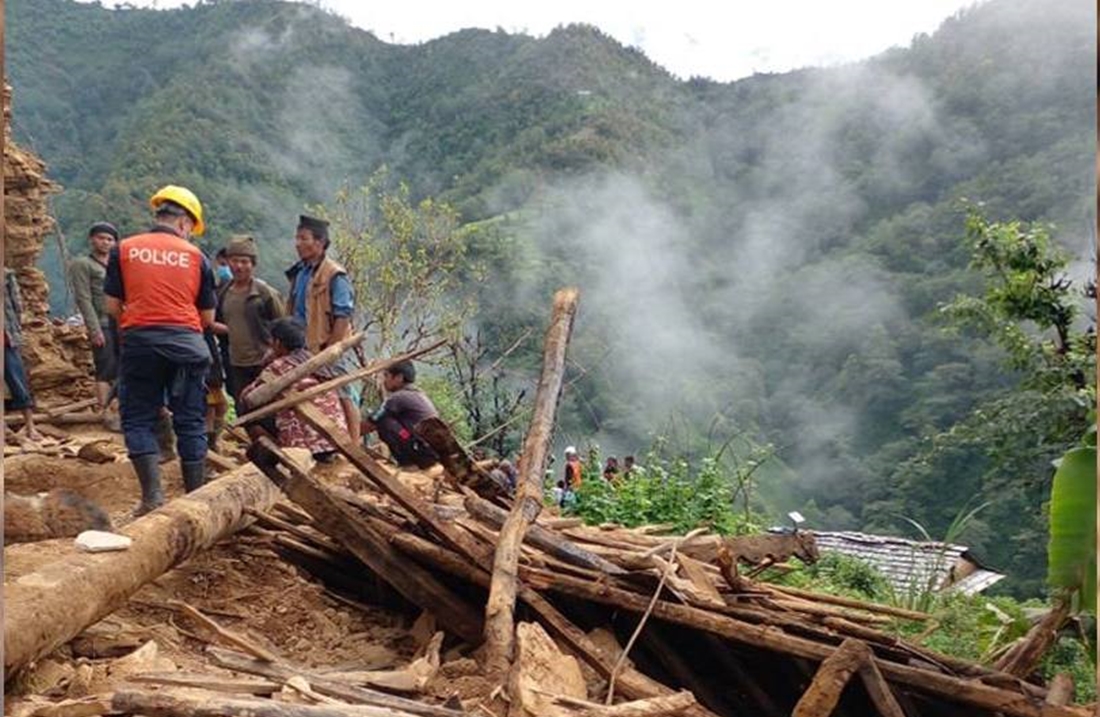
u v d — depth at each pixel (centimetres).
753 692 409
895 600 895
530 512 413
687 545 468
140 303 502
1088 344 1209
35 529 408
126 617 394
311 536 482
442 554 409
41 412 888
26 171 952
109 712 273
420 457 664
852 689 396
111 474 652
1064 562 389
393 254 1355
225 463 669
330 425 410
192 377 514
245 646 359
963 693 355
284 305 727
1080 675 607
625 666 369
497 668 342
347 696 310
